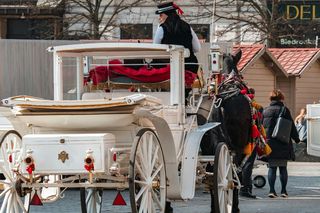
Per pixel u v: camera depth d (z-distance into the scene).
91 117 14.52
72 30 49.28
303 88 45.75
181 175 16.08
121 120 14.55
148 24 53.06
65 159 14.16
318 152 25.08
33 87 30.56
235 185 18.64
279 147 23.72
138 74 16.89
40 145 14.25
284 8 51.81
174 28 17.86
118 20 52.69
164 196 15.39
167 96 16.56
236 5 50.06
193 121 17.30
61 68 17.28
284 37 49.78
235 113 18.86
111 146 14.46
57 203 22.28
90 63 18.56
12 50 30.44
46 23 52.56
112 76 17.12
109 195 24.17
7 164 15.25
